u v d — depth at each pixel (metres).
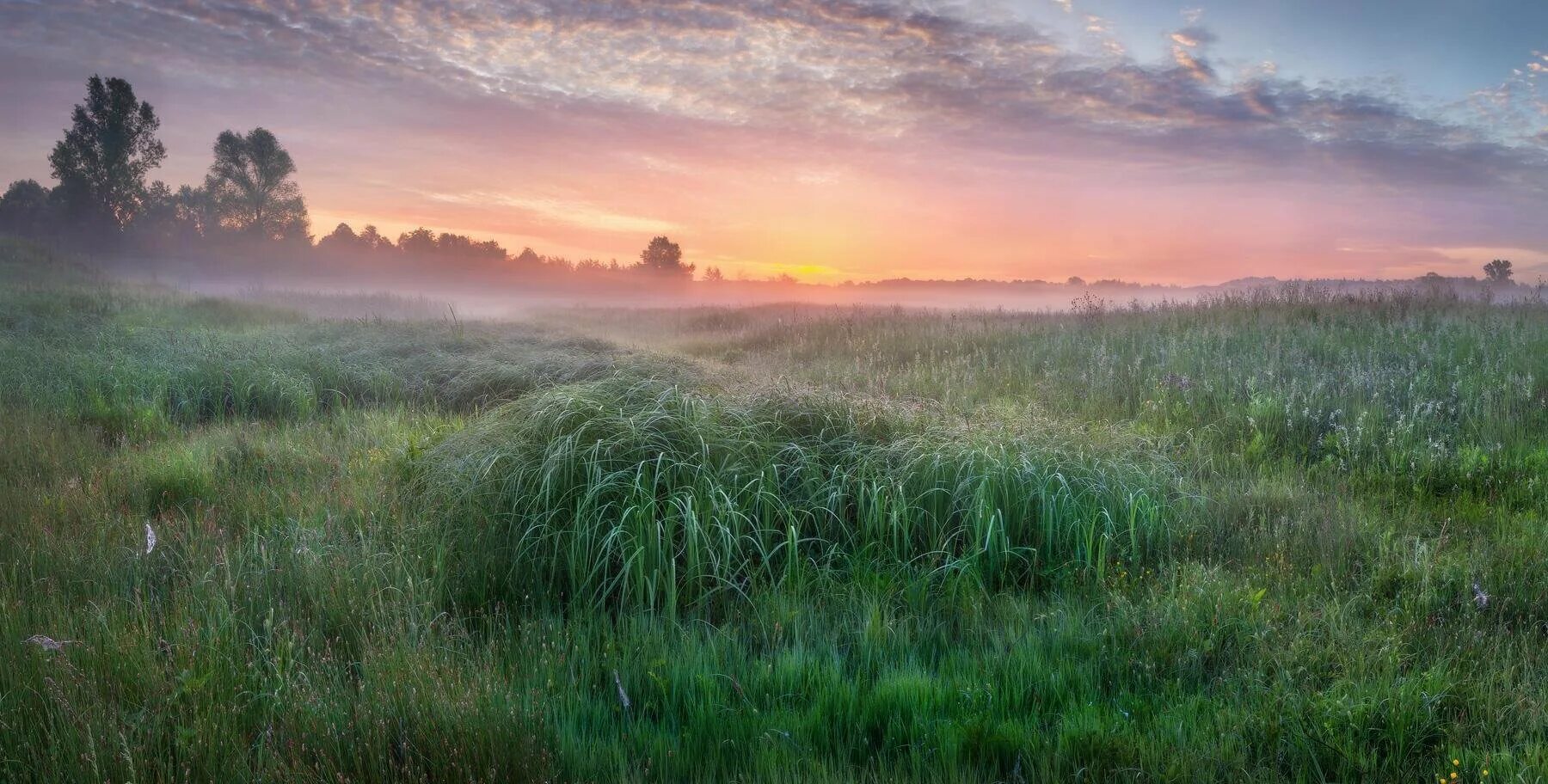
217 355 11.93
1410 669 3.62
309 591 4.21
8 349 12.41
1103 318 17.53
